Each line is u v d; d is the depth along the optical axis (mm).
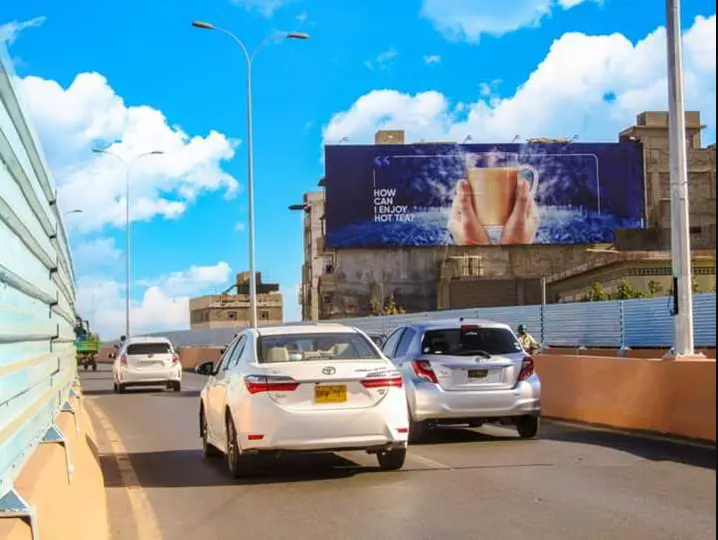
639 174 65375
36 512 4156
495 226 64312
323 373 9547
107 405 22734
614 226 64938
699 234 60344
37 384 5832
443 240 64000
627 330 24375
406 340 13586
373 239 63625
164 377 28719
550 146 65125
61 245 8742
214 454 11969
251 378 9531
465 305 61188
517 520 7527
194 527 7641
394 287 63875
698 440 12109
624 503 8133
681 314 13156
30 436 5414
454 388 12648
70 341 13336
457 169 64375
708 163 61125
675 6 13570
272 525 7617
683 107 13461
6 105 3984
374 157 63938
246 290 106562
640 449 11641
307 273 84625
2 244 3971
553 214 64688
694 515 7586
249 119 37812
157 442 14133
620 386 14195
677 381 12703
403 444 9883
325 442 9422
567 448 11938
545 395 16609
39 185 5719
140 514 8227
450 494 8773
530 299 60844
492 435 13758
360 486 9352
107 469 11094
